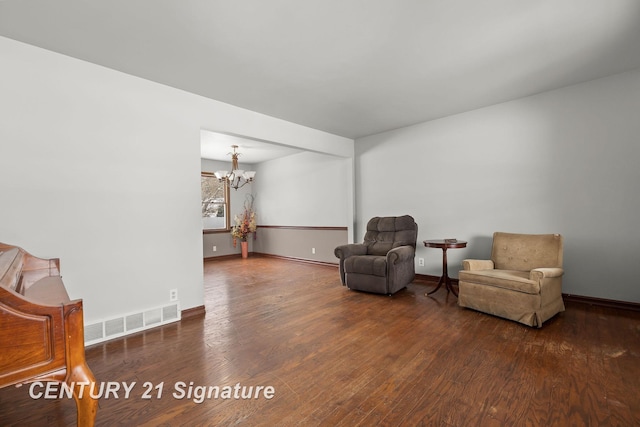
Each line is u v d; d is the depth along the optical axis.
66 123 2.46
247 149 6.06
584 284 3.26
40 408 1.63
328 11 1.99
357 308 3.26
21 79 2.28
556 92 3.38
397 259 3.61
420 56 2.60
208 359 2.15
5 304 0.96
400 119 4.34
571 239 3.32
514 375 1.86
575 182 3.28
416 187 4.61
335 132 4.98
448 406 1.57
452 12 2.02
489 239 3.89
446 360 2.07
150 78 2.90
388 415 1.51
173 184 3.07
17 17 1.99
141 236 2.84
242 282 4.63
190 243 3.16
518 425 1.41
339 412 1.55
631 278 3.01
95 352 2.31
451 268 4.25
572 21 2.14
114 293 2.66
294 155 6.72
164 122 3.03
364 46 2.43
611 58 2.70
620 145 3.04
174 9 1.94
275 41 2.33
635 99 2.95
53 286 1.58
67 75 2.48
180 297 3.06
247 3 1.89
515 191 3.68
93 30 2.15
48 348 1.04
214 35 2.24
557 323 2.71
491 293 2.91
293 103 3.64
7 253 1.68
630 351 2.14
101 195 2.62
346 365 2.03
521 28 2.22
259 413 1.55
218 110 3.51
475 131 3.98
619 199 3.05
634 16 2.08
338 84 3.13
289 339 2.48
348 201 5.41
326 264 6.11
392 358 2.11
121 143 2.74
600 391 1.67
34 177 2.32
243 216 7.57
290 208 6.86
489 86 3.26
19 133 2.26
